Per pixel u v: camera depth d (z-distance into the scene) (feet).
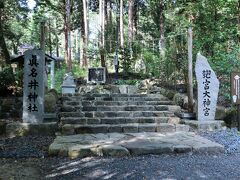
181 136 20.03
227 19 32.78
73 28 85.87
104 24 74.64
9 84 28.25
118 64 56.54
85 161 15.07
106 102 28.19
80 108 26.08
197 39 32.48
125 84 47.91
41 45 24.61
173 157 15.88
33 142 18.72
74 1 81.15
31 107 21.63
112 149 16.12
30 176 12.84
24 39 98.43
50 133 21.21
